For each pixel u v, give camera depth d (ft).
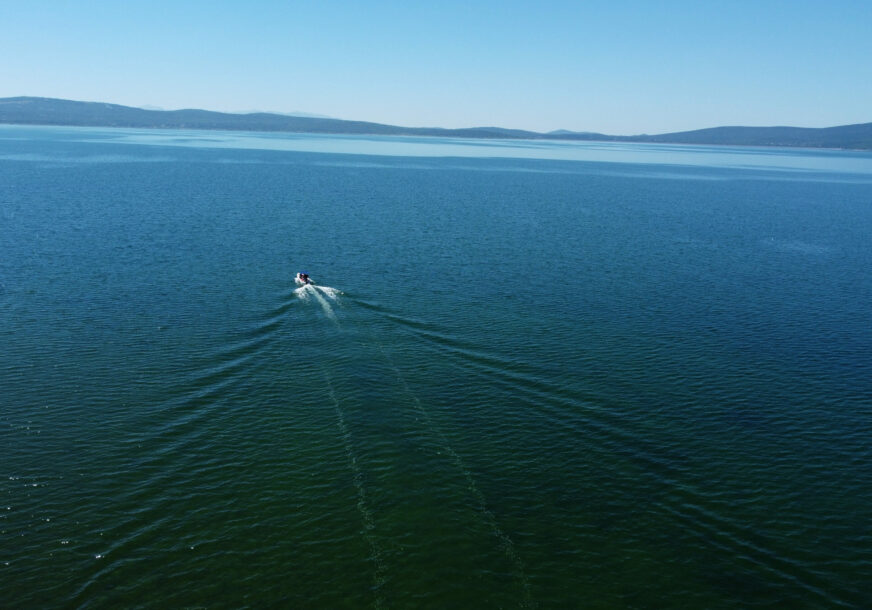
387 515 112.16
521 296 235.61
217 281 237.86
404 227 361.10
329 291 230.07
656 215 447.01
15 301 205.46
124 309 204.03
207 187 505.25
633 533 109.91
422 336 192.54
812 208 509.35
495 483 122.11
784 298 244.22
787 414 152.15
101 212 363.15
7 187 449.89
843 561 105.29
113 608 92.17
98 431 135.44
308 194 490.08
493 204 475.31
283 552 103.45
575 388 161.58
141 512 111.65
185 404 147.64
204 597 94.58
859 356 187.83
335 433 137.49
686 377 170.19
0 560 99.81
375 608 93.45
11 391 149.48
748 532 111.45
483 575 99.86
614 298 237.66
